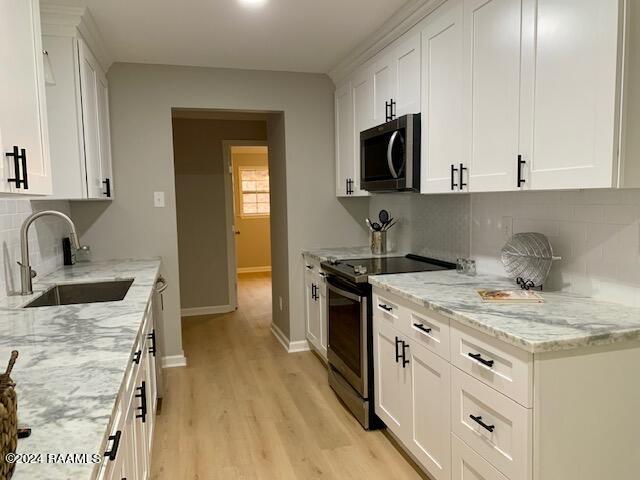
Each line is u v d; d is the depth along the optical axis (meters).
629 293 1.76
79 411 0.95
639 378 1.54
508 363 1.51
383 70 3.01
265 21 2.76
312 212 4.04
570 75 1.56
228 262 5.62
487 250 2.59
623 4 1.39
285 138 3.94
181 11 2.58
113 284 2.62
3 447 0.70
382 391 2.54
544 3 1.66
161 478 2.26
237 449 2.52
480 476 1.69
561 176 1.62
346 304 2.88
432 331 1.98
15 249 2.36
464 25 2.13
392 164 2.68
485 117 2.01
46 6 2.37
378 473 2.29
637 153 1.47
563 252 2.05
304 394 3.21
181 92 3.66
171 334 3.75
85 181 2.57
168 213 3.67
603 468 1.53
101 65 3.23
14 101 1.37
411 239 3.47
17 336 1.47
